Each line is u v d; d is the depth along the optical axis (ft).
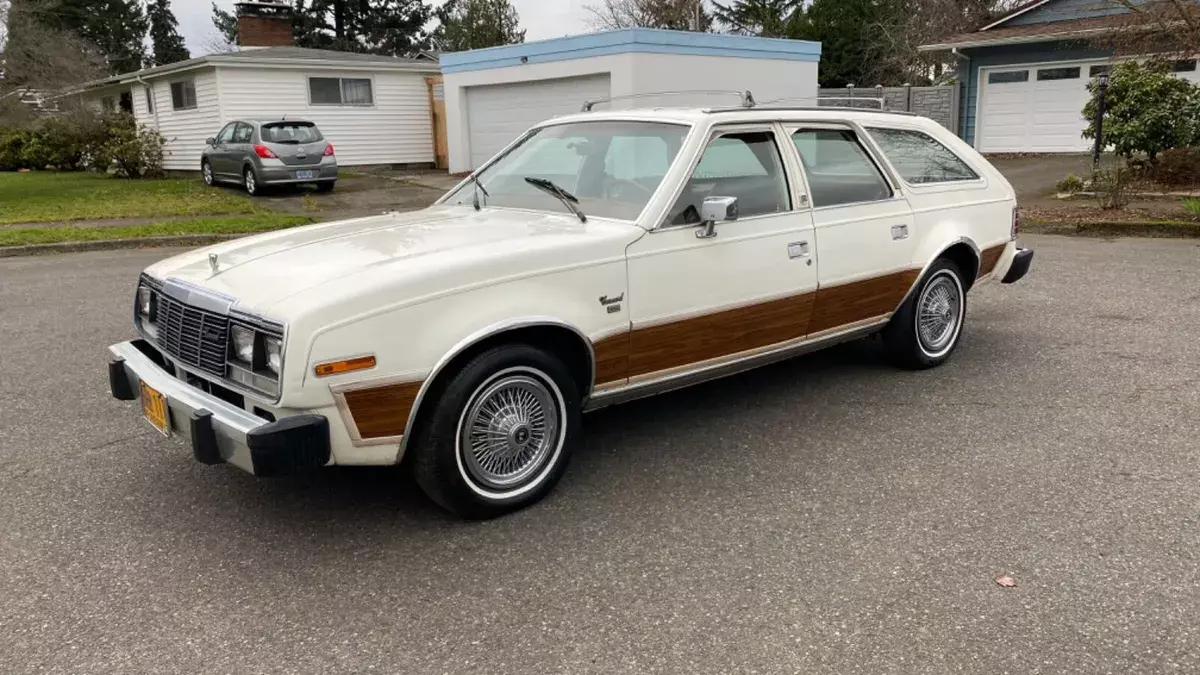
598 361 13.29
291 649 9.64
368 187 63.93
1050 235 38.27
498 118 69.31
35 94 73.72
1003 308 24.85
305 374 10.59
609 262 13.10
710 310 14.44
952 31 101.65
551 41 62.44
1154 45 46.70
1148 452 14.49
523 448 12.73
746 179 15.24
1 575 11.25
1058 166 63.82
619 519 12.59
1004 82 75.05
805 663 9.23
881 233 17.24
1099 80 52.70
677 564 11.30
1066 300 25.54
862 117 17.81
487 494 12.45
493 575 11.14
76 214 49.93
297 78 75.20
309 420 10.66
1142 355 19.86
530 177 16.17
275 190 62.39
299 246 13.24
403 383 11.22
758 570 11.10
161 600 10.66
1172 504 12.61
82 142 80.79
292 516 12.87
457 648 9.62
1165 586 10.52
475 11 120.98
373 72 78.79
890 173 17.84
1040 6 73.41
